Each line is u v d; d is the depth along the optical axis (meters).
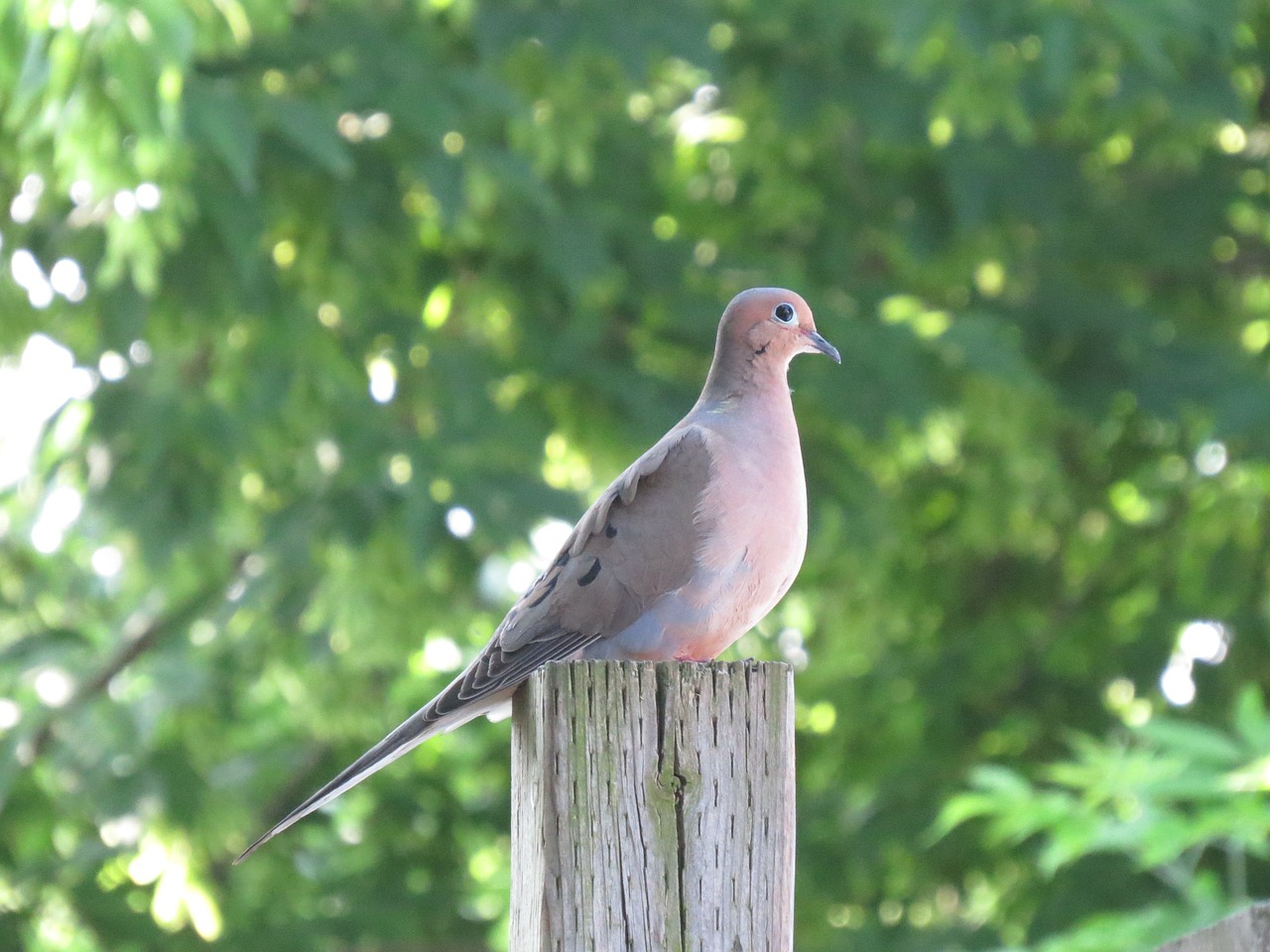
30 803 13.63
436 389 12.56
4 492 14.29
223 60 11.01
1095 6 12.80
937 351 13.58
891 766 14.62
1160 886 12.58
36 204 12.06
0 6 9.36
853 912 14.75
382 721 15.20
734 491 6.23
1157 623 14.67
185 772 13.55
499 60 12.19
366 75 11.36
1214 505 15.17
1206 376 13.85
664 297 13.02
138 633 13.83
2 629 14.79
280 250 12.56
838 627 15.88
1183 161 15.02
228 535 13.28
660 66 14.74
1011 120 13.30
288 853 15.23
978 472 15.45
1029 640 15.09
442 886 15.42
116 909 13.41
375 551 12.38
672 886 4.47
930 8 12.46
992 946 13.20
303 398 12.35
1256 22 15.02
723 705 4.55
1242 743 9.36
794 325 6.76
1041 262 14.75
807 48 13.91
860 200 14.49
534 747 4.61
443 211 11.30
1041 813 8.27
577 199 13.35
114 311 11.67
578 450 13.29
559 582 6.26
